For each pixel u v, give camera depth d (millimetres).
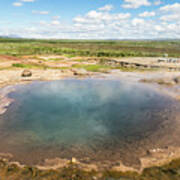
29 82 36438
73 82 37562
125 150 13547
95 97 26750
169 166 11625
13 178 10742
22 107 22422
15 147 13984
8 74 41000
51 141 14891
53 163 12094
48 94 28266
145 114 20109
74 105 23344
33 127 17281
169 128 16672
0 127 17188
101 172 11203
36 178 10750
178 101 24016
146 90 30266
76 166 11773
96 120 18828
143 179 10594
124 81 38031
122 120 18766
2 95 26922
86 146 14203
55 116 19828
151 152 13125
